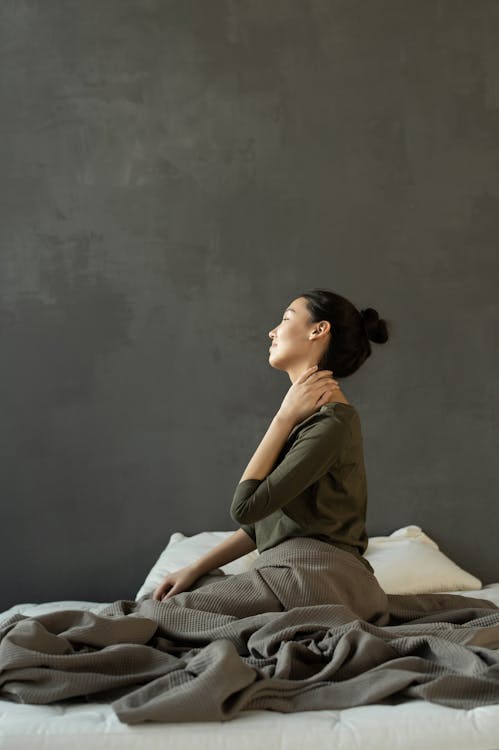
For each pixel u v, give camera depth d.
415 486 3.77
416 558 3.22
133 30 3.96
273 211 3.89
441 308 3.85
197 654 1.67
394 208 3.89
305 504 2.06
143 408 3.79
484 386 3.81
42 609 3.12
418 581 3.12
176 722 1.43
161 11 3.97
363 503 2.16
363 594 1.98
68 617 1.79
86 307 3.84
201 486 3.75
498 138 3.92
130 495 3.75
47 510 3.74
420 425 3.79
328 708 1.51
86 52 3.96
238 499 2.02
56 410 3.79
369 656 1.62
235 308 3.84
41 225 3.88
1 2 3.97
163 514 3.74
